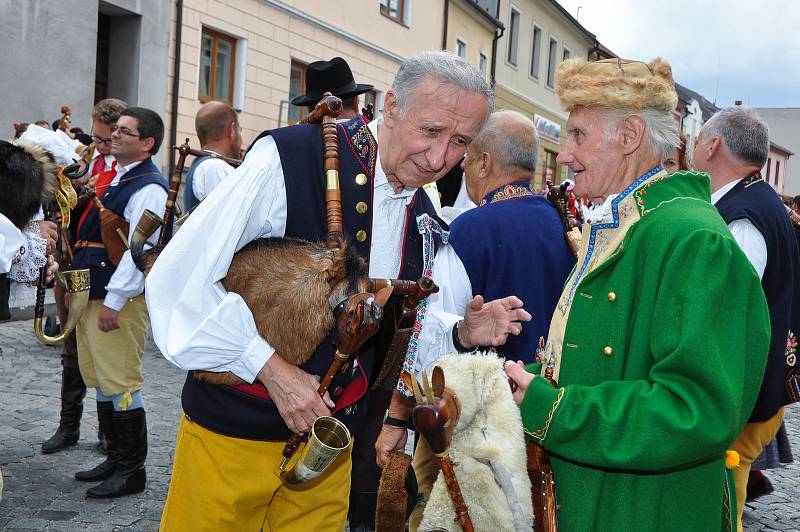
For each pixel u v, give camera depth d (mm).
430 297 2189
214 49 11289
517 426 1538
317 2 13094
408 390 1958
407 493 1906
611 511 1567
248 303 1648
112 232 3510
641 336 1502
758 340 1446
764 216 2957
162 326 1617
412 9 16078
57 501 3508
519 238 2471
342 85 4141
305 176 1764
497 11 20625
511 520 1496
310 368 1719
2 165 2684
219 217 1647
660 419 1364
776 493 4496
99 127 4359
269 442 1775
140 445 3645
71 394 4176
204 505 1771
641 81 1594
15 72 8477
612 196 1674
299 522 1881
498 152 2604
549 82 24781
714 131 3240
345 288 1620
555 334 1738
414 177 1828
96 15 9320
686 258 1445
